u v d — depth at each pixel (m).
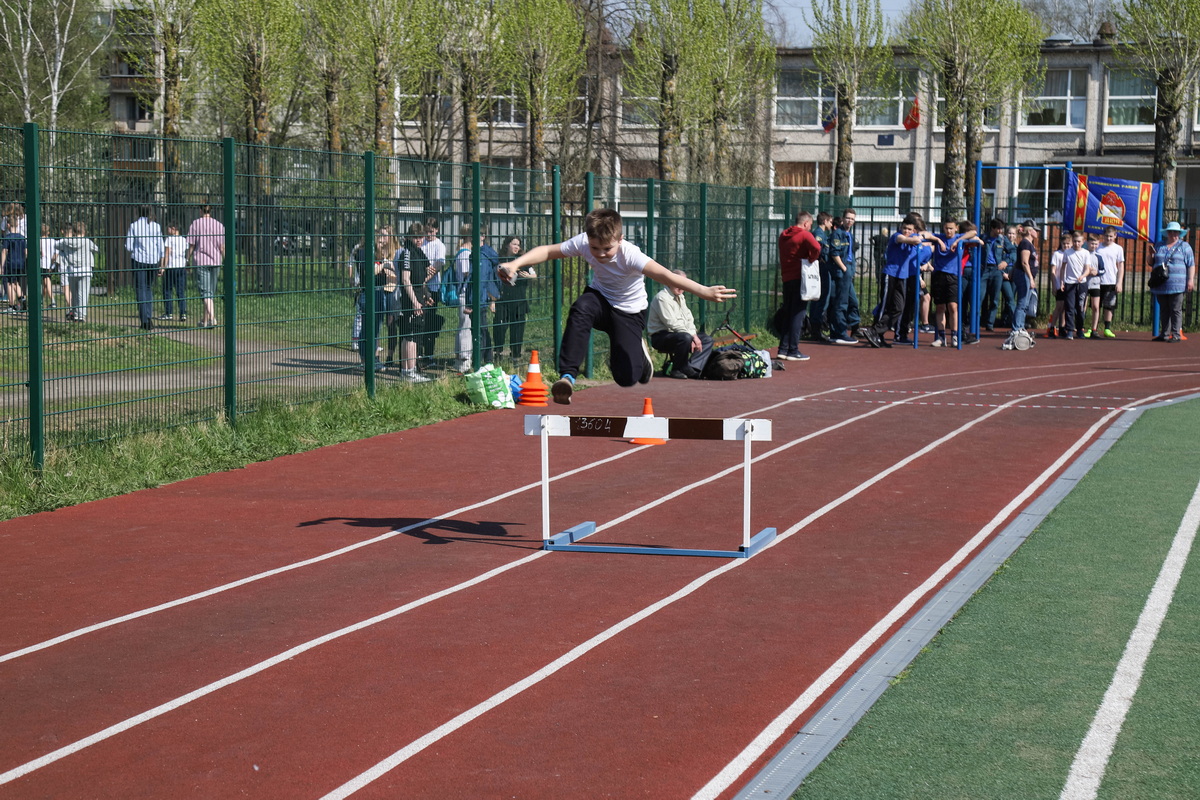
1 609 6.74
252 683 5.57
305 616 6.58
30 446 9.68
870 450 11.52
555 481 10.26
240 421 11.72
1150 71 30.69
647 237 17.47
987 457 11.13
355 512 9.16
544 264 16.77
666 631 6.27
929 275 23.69
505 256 15.70
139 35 31.55
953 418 13.46
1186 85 29.64
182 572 7.49
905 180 49.72
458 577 7.34
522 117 46.59
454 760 4.71
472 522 8.84
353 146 36.84
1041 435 12.32
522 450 11.70
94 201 10.10
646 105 32.53
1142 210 23.11
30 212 9.50
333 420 12.53
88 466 9.91
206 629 6.37
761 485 9.98
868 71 36.72
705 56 30.28
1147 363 19.36
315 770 4.63
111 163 10.24
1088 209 23.25
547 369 16.55
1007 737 4.81
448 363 14.98
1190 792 4.31
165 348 10.92
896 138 49.50
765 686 5.47
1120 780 4.41
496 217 15.48
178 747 4.86
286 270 12.31
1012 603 6.60
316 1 29.91
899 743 4.76
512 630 6.31
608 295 7.35
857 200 50.34
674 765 4.64
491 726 5.04
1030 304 23.75
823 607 6.66
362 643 6.12
